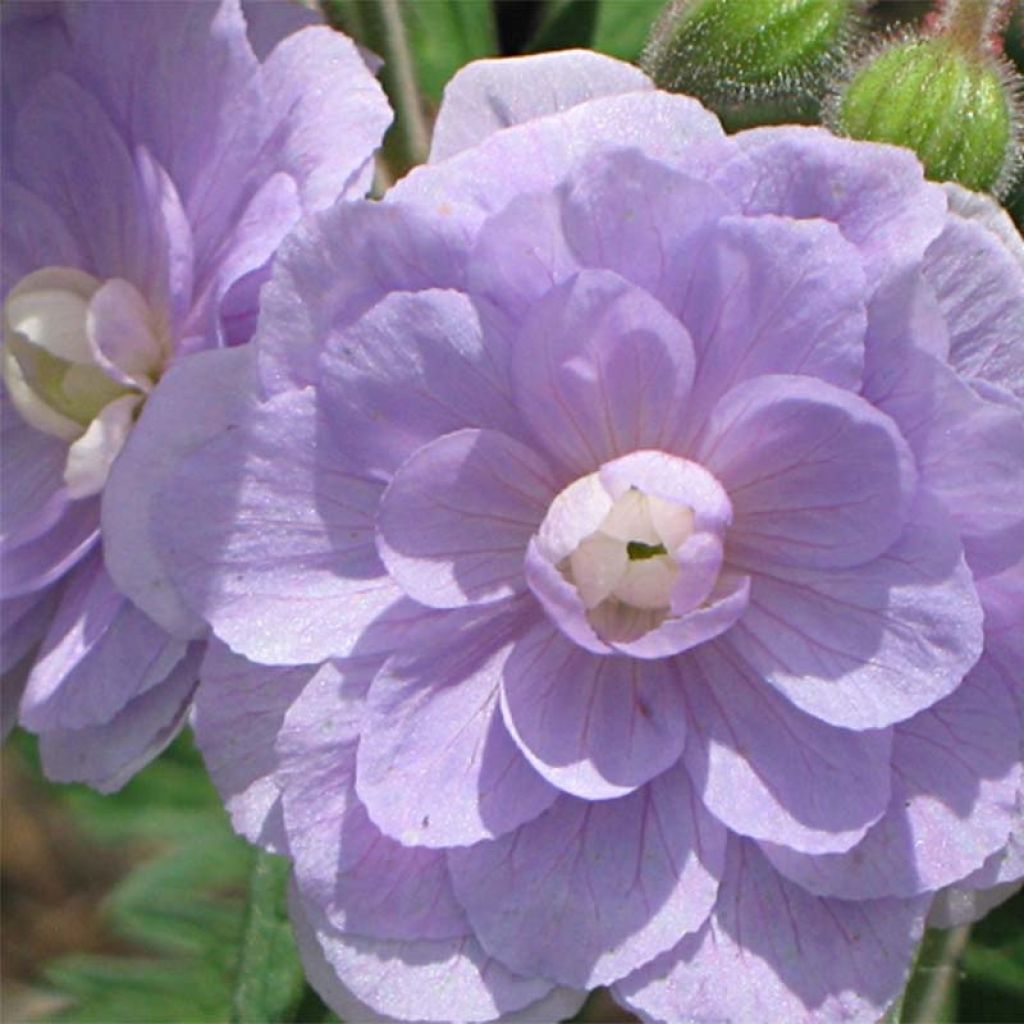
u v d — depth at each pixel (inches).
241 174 6.4
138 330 6.6
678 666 6.4
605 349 6.2
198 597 6.3
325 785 6.3
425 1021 6.4
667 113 6.2
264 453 6.3
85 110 6.6
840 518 6.2
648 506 6.4
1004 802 6.3
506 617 6.4
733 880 6.4
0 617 6.7
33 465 6.8
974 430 6.1
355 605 6.3
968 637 6.2
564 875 6.4
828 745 6.3
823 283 6.1
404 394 6.2
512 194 6.2
